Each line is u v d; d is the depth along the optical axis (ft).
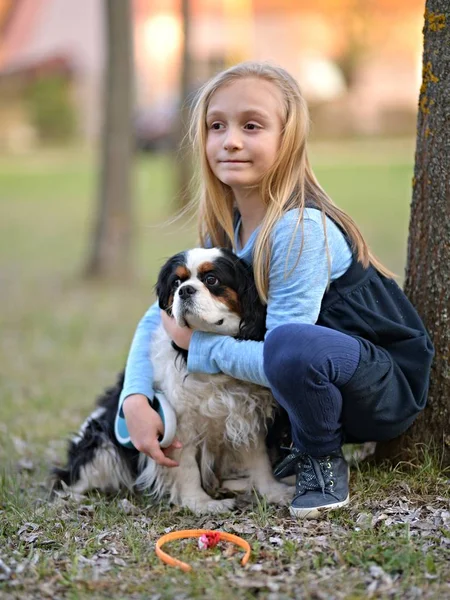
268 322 12.49
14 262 50.39
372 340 12.48
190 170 60.90
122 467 14.47
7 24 136.26
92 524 12.89
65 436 19.08
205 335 12.81
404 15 122.42
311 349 11.33
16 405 22.13
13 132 127.13
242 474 14.39
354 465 14.26
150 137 114.83
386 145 116.47
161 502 13.82
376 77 126.00
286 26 123.24
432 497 12.65
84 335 32.07
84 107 130.41
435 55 13.08
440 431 13.43
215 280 12.76
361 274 12.69
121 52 43.62
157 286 13.67
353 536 11.37
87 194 79.61
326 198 13.28
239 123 12.94
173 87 129.18
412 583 10.14
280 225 12.53
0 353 29.19
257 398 13.38
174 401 13.38
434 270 13.38
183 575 10.62
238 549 11.47
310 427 11.85
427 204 13.46
